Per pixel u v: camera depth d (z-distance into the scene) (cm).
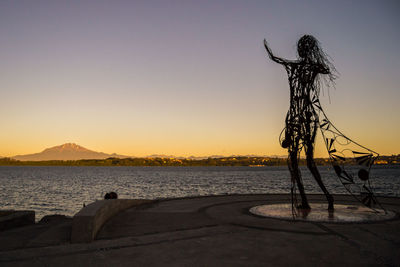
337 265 504
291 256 552
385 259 534
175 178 10744
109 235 717
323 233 722
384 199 1401
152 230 768
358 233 719
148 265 508
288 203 1288
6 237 700
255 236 700
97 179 10075
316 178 1068
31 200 3981
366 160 998
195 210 1101
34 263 520
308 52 1034
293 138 1057
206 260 532
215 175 13688
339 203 1278
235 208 1150
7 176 12375
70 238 668
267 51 1052
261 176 12269
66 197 4372
